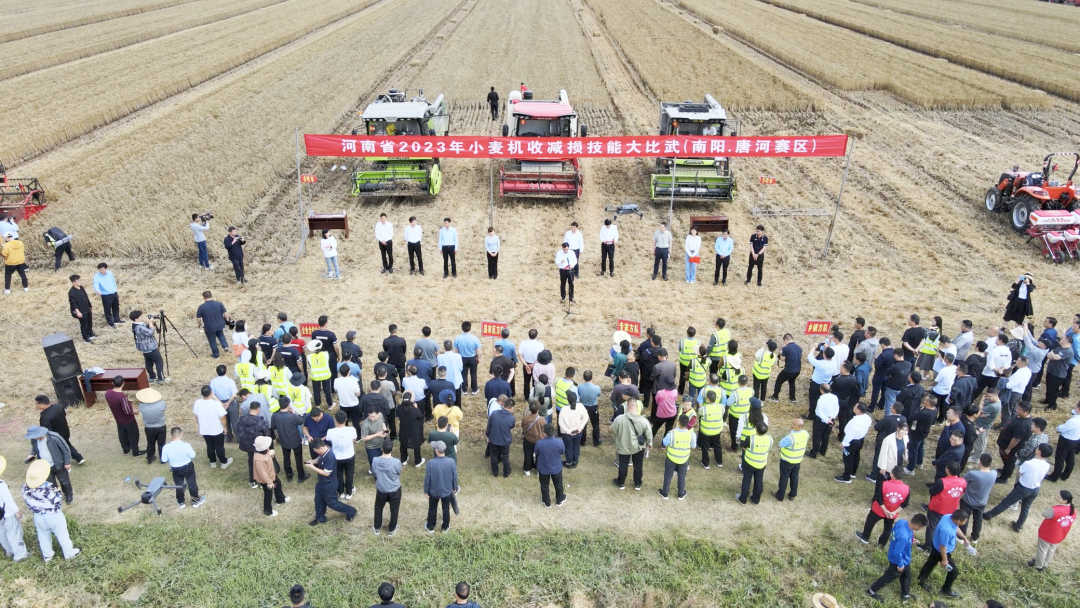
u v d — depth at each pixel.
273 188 26.08
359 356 13.98
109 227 22.38
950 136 31.77
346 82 39.88
